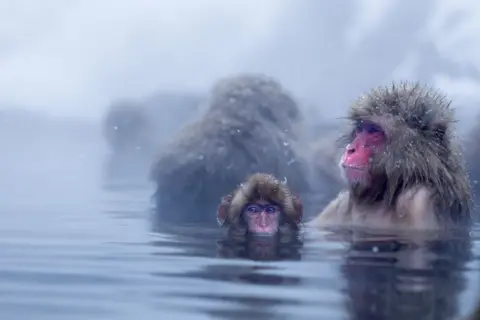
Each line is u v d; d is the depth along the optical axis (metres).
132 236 6.33
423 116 7.04
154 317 3.32
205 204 10.36
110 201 10.52
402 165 6.88
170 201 10.78
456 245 5.59
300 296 3.65
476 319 3.22
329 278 4.13
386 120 6.99
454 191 6.94
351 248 5.41
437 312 3.34
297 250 5.30
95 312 3.43
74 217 8.23
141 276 4.29
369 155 7.02
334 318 3.26
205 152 12.63
